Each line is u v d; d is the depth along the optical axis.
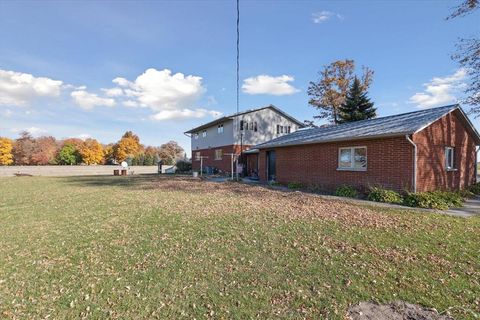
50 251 5.17
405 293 3.38
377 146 11.33
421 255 4.60
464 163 13.57
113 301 3.37
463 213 8.03
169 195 12.43
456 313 2.94
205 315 3.04
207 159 33.06
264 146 18.06
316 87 35.59
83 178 25.53
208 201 10.45
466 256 4.55
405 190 10.19
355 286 3.59
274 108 30.17
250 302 3.28
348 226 6.47
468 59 12.88
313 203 9.67
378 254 4.67
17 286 3.80
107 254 4.97
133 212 8.57
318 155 14.19
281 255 4.73
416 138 10.33
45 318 3.04
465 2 11.79
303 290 3.53
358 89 33.50
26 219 7.84
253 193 12.73
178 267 4.33
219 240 5.61
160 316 3.04
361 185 11.92
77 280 3.96
